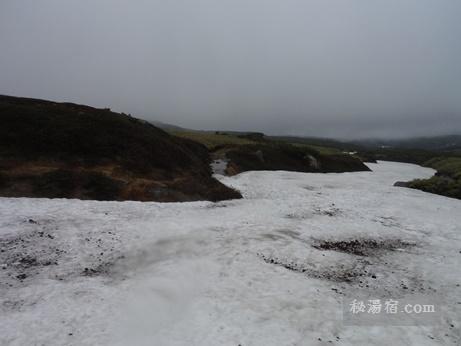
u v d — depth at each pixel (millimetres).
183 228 17266
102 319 9508
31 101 31750
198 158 42094
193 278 12164
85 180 22844
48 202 19656
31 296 10609
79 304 10242
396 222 21625
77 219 17484
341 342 8836
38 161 23422
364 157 104562
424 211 25359
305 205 25031
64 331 8883
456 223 21922
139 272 12836
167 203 22812
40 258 13383
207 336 8836
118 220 18016
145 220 18469
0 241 14172
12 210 17641
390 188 37969
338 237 17719
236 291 11312
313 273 13219
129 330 9039
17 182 20953
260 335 8953
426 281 13016
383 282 12805
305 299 10953
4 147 23172
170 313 9938
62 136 25812
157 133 37656
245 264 13383
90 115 30453
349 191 34000
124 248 14766
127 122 32281
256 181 38125
